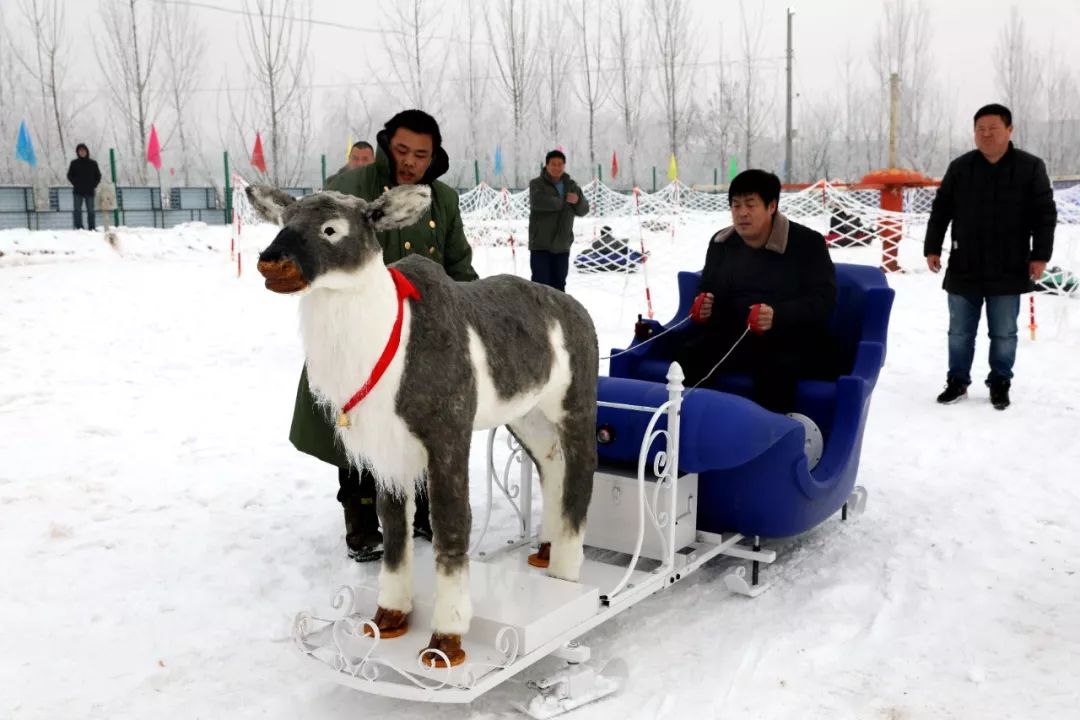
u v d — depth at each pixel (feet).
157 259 59.82
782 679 10.77
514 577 11.25
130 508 16.75
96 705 10.33
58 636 12.01
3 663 11.27
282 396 25.22
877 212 51.52
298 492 17.83
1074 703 10.09
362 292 9.11
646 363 16.76
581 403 11.51
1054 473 18.07
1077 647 11.37
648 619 12.52
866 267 17.04
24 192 82.53
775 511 13.08
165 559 14.57
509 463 14.39
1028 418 22.09
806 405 15.26
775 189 15.85
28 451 19.93
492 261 54.85
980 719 9.84
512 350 10.37
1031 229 22.48
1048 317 35.27
